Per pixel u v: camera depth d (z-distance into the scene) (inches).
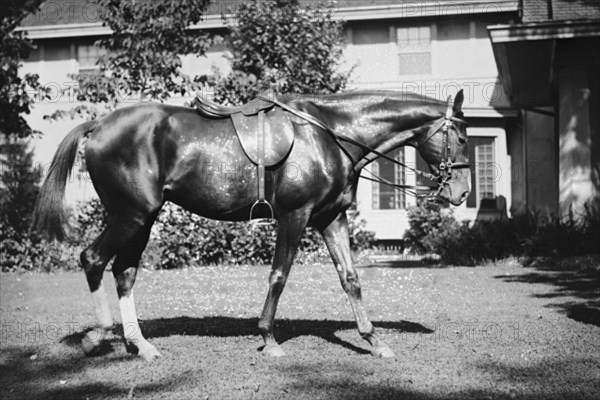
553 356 208.2
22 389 178.9
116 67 536.1
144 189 213.5
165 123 216.5
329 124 218.1
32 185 597.3
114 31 544.7
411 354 211.6
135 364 202.7
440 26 732.0
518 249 539.8
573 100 534.6
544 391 171.0
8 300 360.5
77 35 770.2
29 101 525.3
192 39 546.3
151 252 541.6
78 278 484.4
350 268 217.2
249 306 327.6
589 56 528.4
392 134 219.1
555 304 314.2
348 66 745.0
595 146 574.9
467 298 338.6
